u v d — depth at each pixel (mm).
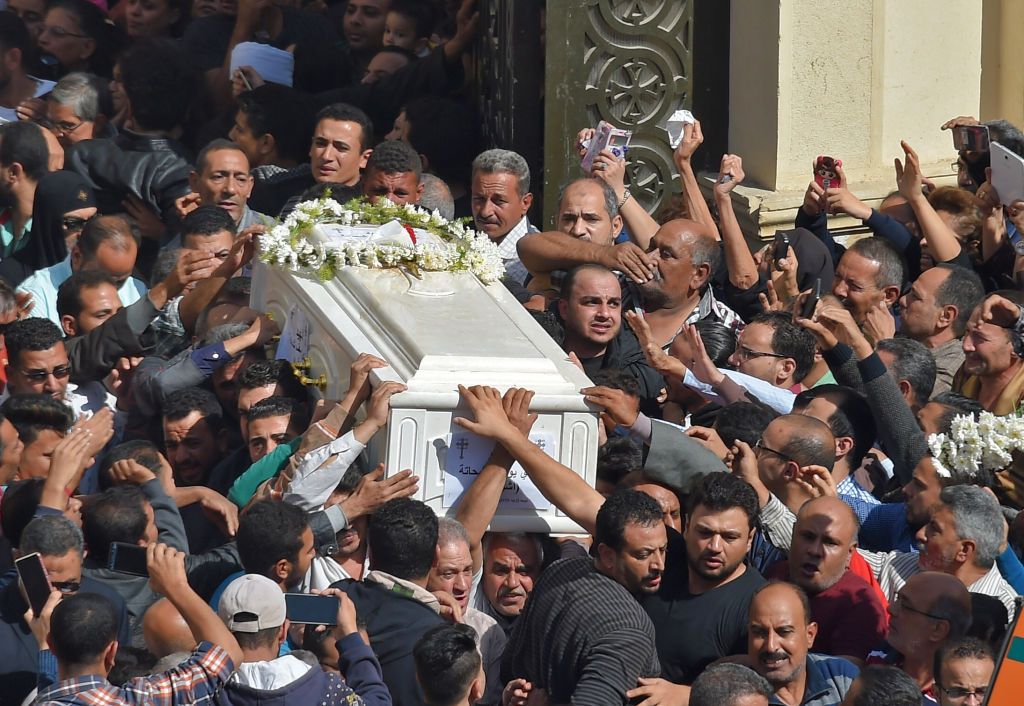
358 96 36594
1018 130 30391
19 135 30094
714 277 27672
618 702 17531
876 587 19812
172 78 33250
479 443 19953
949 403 23047
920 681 18297
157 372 24062
